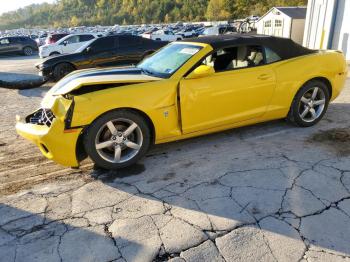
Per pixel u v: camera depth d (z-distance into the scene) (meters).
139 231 2.81
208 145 4.48
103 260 2.51
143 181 3.63
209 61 4.11
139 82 3.80
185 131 4.06
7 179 3.84
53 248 2.66
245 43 4.34
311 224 2.79
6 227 2.95
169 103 3.86
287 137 4.63
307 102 4.85
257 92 4.34
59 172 3.94
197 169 3.83
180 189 3.43
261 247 2.56
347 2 10.95
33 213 3.13
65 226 2.92
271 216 2.92
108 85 3.71
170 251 2.57
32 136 3.66
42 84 10.30
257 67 4.36
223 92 4.09
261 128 5.02
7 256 2.60
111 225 2.90
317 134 4.70
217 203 3.14
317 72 4.71
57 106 3.49
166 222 2.91
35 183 3.71
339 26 11.41
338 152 4.07
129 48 11.42
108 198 3.33
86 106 3.47
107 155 3.79
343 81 5.12
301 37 20.09
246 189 3.35
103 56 11.19
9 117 6.52
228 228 2.79
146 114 3.75
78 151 3.68
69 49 18.55
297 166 3.77
